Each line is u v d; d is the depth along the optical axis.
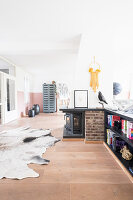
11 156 2.07
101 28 2.55
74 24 2.47
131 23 2.38
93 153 2.21
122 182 1.47
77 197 1.26
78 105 3.00
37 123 4.56
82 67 3.10
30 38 3.13
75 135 2.87
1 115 4.46
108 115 2.53
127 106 2.09
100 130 2.70
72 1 1.85
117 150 2.10
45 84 7.02
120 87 3.22
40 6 1.97
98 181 1.49
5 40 3.22
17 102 5.58
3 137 3.02
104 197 1.26
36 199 1.24
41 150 2.30
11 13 2.15
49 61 4.84
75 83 3.10
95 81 3.04
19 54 4.06
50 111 7.07
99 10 2.05
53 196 1.27
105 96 3.09
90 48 3.05
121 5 1.92
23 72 6.28
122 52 3.62
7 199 1.24
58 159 2.00
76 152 2.25
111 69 3.09
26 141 2.75
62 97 7.18
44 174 1.62
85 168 1.75
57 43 3.39
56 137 3.05
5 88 4.58
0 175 1.59
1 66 5.41
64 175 1.60
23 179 1.52
